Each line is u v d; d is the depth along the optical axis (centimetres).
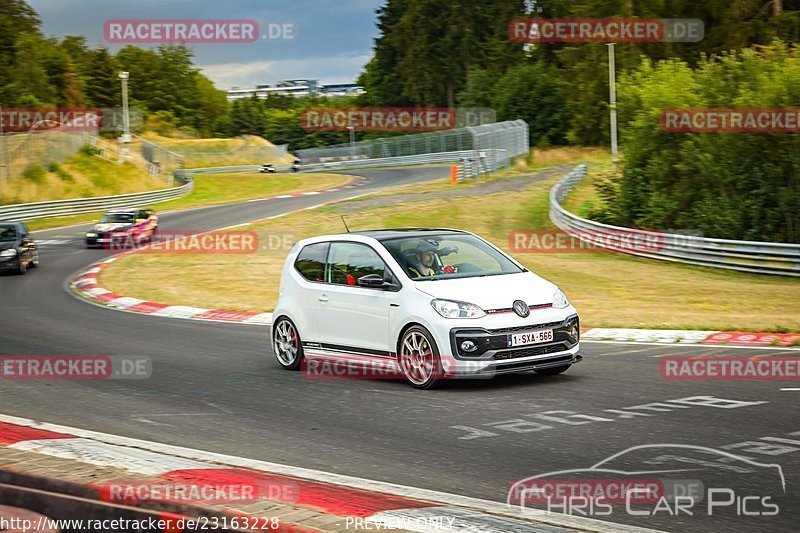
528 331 845
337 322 948
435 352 841
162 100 11575
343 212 3800
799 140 2489
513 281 896
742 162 2628
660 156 2984
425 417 738
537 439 649
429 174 6297
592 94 7038
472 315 838
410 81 10344
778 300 1698
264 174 7075
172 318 1573
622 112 3166
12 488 534
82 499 517
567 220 3139
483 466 582
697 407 743
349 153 8425
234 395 865
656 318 1369
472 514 465
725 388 823
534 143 8100
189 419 760
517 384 873
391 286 895
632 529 447
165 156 6806
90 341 1282
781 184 2577
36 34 9831
